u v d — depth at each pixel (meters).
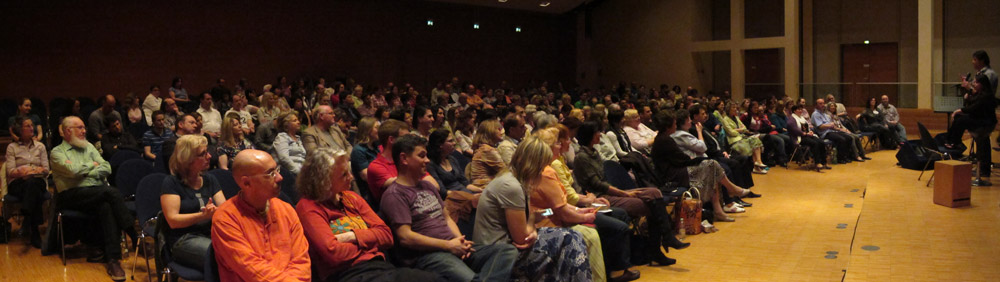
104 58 12.46
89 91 12.34
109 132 7.13
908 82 17.28
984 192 7.25
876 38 17.88
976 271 4.59
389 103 13.88
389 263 3.45
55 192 5.05
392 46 16.77
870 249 5.21
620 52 20.31
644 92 18.03
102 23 12.41
